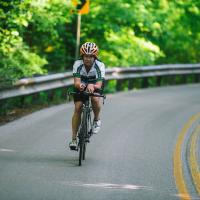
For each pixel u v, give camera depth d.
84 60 21.70
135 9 47.47
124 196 17.48
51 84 36.84
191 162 22.64
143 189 18.38
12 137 25.55
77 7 39.47
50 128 28.08
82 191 17.80
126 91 46.69
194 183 19.48
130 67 48.16
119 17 46.59
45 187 18.06
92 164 21.55
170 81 57.59
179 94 45.56
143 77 50.38
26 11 34.16
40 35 43.00
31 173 19.75
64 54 46.84
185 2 54.47
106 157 22.80
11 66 32.06
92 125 22.83
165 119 32.66
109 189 18.17
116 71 46.19
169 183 19.31
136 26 49.59
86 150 23.91
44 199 16.78
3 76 29.45
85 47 21.61
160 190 18.38
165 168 21.42
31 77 33.69
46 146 24.19
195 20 55.69
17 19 33.59
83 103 21.89
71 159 22.22
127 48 47.25
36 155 22.52
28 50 37.03
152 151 24.30
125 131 28.44
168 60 62.16
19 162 21.23
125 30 48.03
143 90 48.16
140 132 28.41
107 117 32.25
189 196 17.80
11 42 33.38
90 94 21.52
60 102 37.56
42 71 35.94
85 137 21.80
